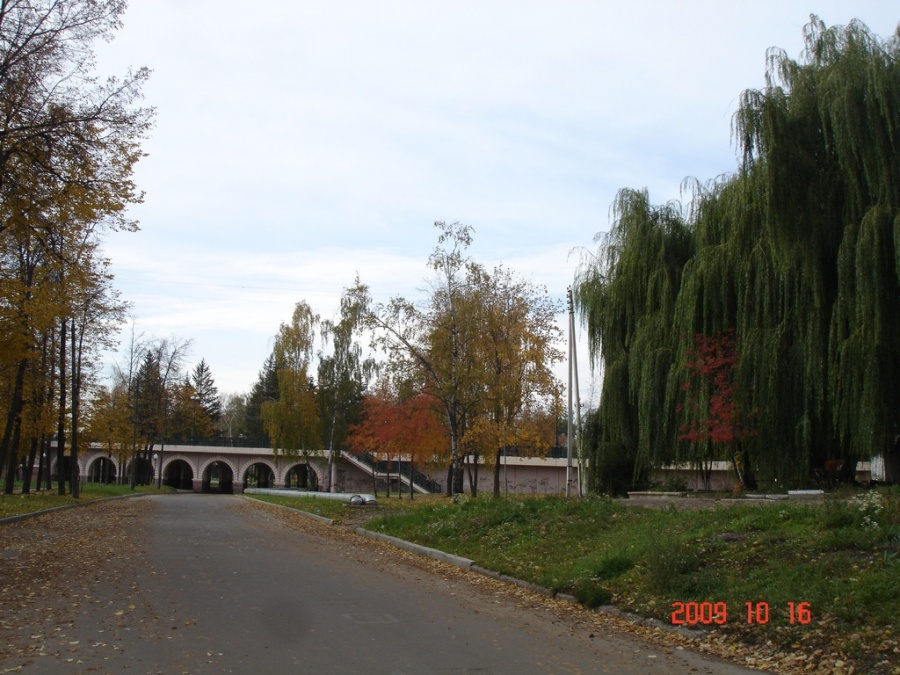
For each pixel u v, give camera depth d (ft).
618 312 91.71
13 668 22.29
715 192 83.56
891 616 25.58
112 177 61.82
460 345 103.86
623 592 35.65
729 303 74.38
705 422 71.82
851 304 61.31
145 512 102.32
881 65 61.93
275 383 339.16
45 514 86.53
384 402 151.64
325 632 28.19
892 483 62.95
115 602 32.96
